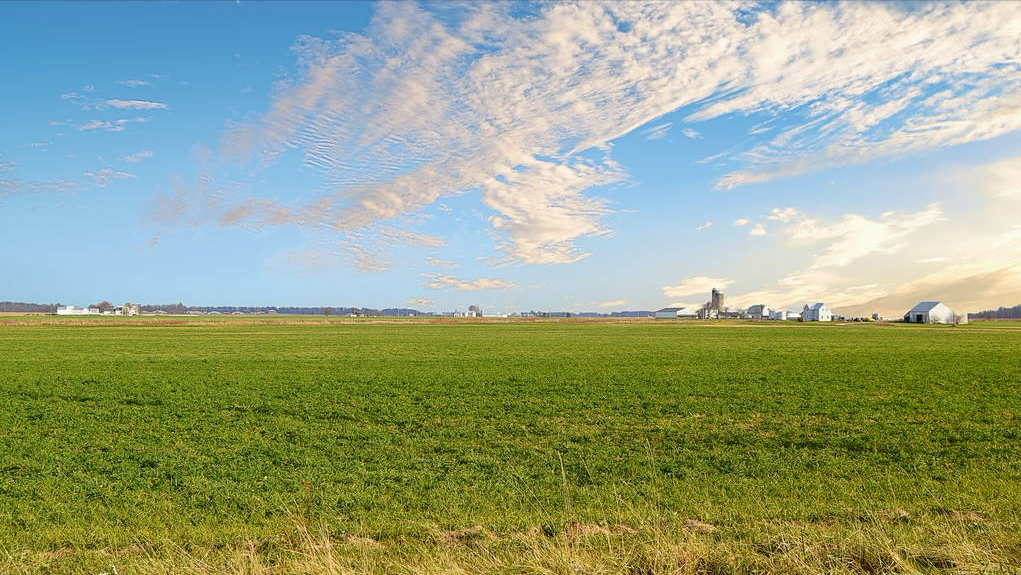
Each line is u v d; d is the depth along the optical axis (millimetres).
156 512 10086
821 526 8531
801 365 36188
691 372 32438
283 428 17766
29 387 26719
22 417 19609
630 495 10867
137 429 17656
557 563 6336
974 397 23188
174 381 28875
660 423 18453
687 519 9266
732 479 12000
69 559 7922
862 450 14789
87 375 31422
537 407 21328
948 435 16297
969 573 6055
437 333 83125
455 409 20969
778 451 14617
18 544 8531
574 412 20328
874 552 6621
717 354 44875
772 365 36219
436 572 6422
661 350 49375
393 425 18328
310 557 6820
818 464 13312
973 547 6527
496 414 20000
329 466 13281
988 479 11805
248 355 44594
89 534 8906
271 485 11727
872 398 23125
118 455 14305
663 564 6355
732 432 17047
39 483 11852
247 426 18125
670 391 25219
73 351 48188
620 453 14547
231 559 7266
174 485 11797
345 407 21484
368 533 8875
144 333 79625
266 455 14398
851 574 6191
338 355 44656
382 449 15031
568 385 27172
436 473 12688
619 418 19281
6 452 14633
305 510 10086
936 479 11977
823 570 6285
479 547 7688
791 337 71500
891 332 86125
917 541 7242
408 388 26344
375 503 10508
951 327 111875
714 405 21672
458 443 15688
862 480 11820
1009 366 35094
